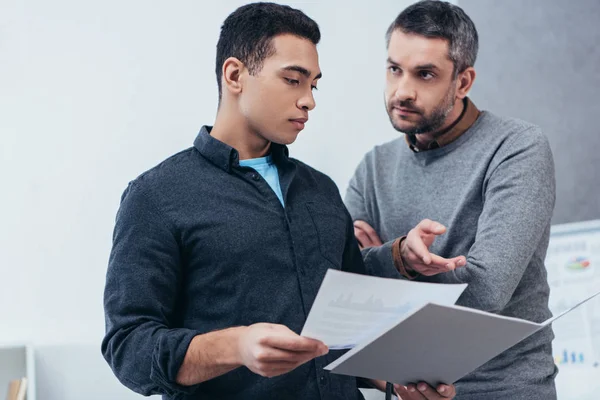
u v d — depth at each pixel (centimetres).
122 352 142
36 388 266
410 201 208
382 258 184
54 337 271
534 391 194
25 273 271
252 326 130
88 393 271
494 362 195
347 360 135
